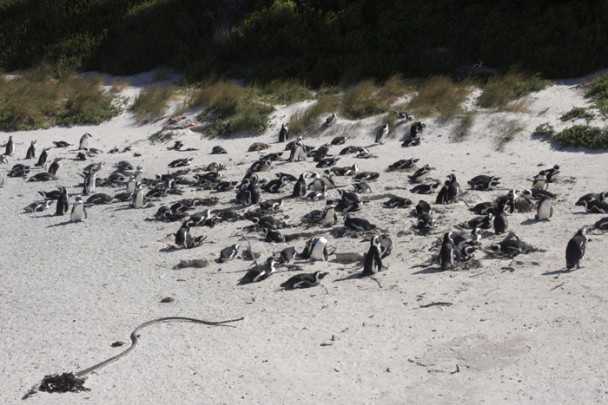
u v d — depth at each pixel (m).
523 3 37.34
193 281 18.14
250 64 41.81
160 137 34.12
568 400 11.65
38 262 20.41
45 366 14.29
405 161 26.72
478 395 12.02
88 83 40.88
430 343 13.75
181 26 44.25
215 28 43.00
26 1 49.91
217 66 41.50
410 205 22.38
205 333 15.13
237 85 38.72
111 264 19.80
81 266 19.83
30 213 25.36
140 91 39.75
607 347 12.95
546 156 26.91
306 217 21.91
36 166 32.00
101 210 25.16
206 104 35.78
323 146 29.16
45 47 46.50
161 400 12.71
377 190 24.44
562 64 34.12
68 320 16.42
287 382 12.93
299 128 32.12
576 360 12.69
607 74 32.84
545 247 17.89
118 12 47.06
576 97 31.08
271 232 20.42
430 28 38.31
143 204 25.11
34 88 40.53
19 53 47.16
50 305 17.33
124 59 44.16
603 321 13.84
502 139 28.56
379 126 31.27
